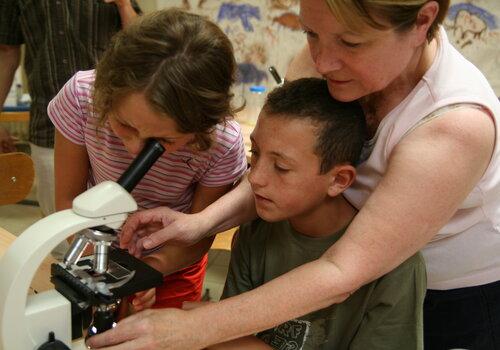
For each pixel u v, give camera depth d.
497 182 0.84
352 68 0.69
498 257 0.95
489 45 1.92
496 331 1.02
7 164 1.42
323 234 0.94
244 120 2.54
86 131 1.04
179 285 1.25
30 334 0.61
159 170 1.06
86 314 0.66
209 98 0.80
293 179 0.83
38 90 1.91
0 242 1.05
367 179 0.88
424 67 0.77
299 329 0.93
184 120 0.77
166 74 0.75
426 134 0.70
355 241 0.68
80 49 1.89
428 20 0.68
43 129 1.92
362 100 0.86
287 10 2.39
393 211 0.67
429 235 0.70
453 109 0.71
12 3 1.85
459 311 1.01
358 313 0.88
